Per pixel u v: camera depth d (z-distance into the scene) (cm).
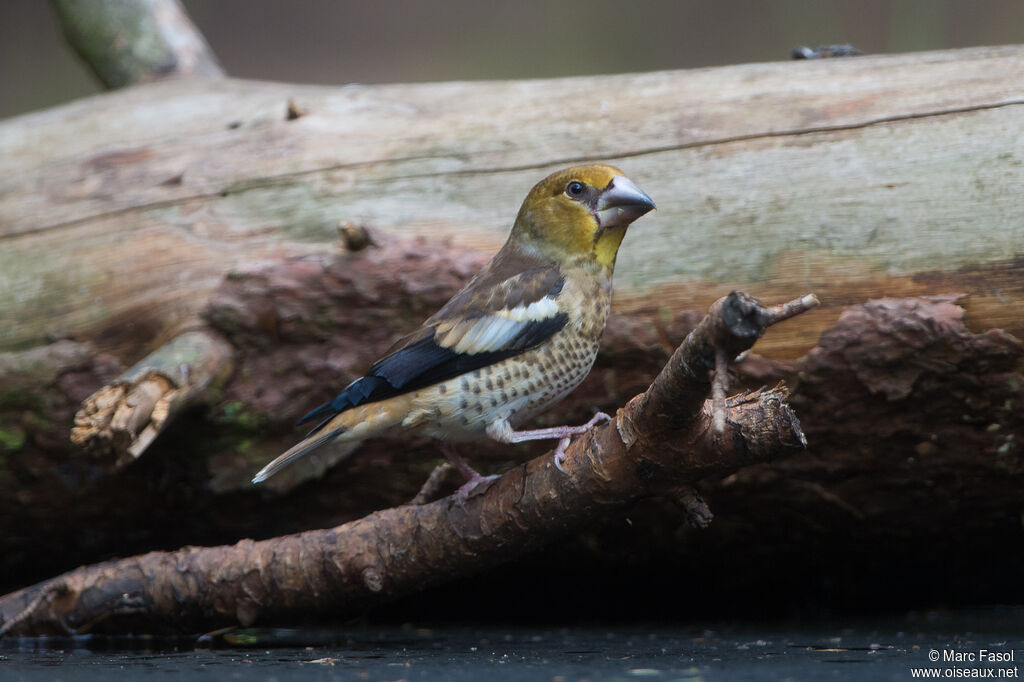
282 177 994
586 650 780
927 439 841
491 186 957
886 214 852
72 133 1107
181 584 815
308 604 793
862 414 841
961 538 914
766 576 980
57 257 1005
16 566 1034
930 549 931
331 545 780
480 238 930
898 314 820
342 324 909
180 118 1102
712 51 2858
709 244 884
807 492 881
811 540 927
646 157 929
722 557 958
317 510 947
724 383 579
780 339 847
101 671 681
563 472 713
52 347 960
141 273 973
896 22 2431
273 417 916
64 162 1073
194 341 897
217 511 955
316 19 3191
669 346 877
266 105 1091
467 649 795
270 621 823
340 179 984
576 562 980
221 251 965
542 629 951
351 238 901
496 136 980
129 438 809
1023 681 609
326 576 779
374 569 766
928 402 828
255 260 942
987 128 859
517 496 729
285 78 3131
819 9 2591
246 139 1039
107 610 834
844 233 858
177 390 852
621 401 890
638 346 876
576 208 794
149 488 949
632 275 888
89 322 973
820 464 866
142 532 986
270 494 929
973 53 916
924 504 879
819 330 841
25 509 974
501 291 782
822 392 841
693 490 703
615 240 805
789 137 903
